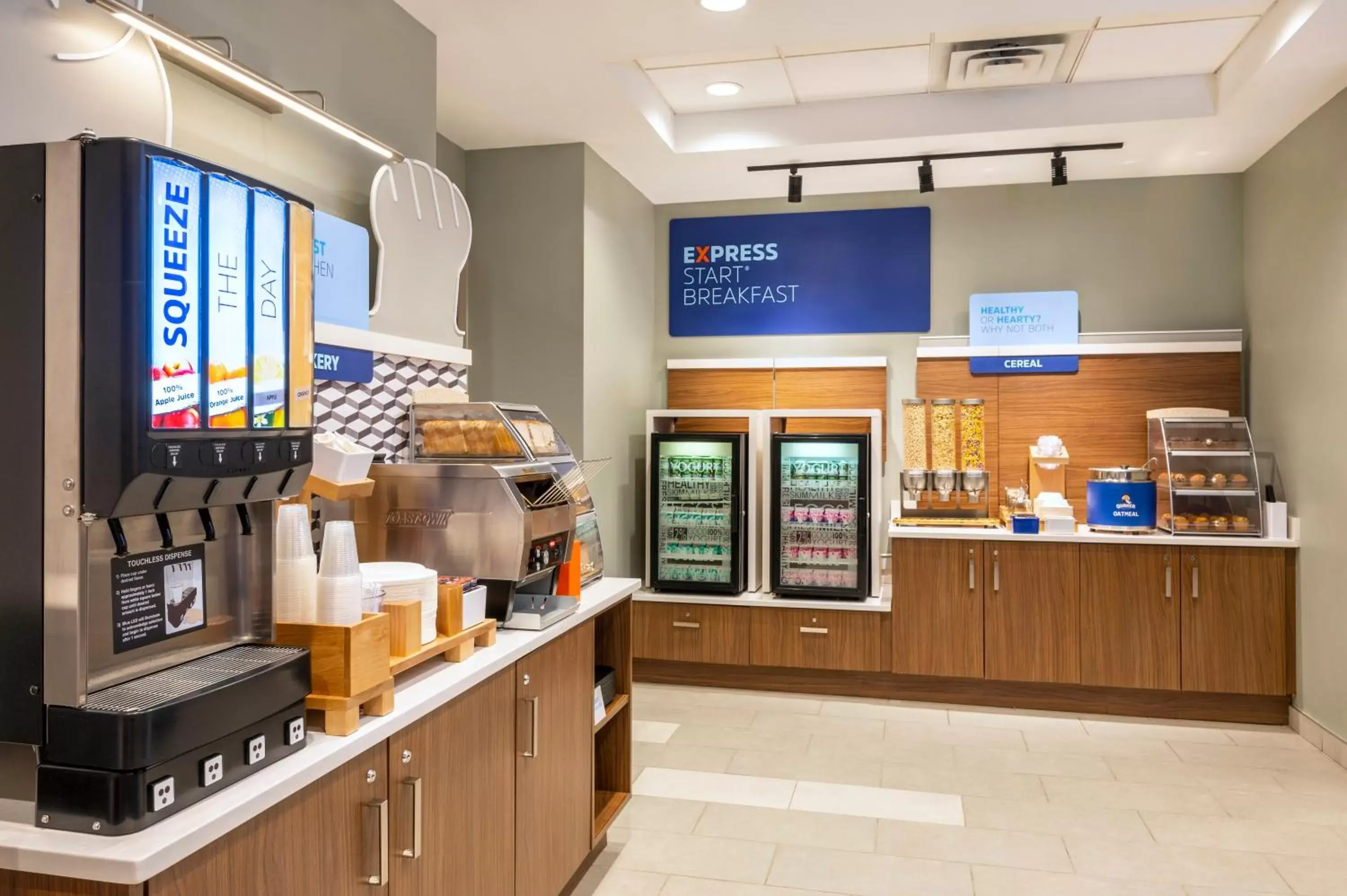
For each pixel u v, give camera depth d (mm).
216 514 1706
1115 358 5602
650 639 5652
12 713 1405
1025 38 4164
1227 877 3197
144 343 1369
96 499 1368
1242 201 5582
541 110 4602
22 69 1842
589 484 5203
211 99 2498
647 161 5445
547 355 5172
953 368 5816
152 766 1373
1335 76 4062
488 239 5262
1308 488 4656
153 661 1566
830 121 5062
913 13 3590
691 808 3805
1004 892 3102
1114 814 3738
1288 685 4859
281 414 1679
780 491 5555
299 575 1851
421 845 1996
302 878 1635
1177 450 5113
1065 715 5109
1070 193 5824
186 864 1372
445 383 3479
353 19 3182
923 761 4363
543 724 2721
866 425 5648
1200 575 4949
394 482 2615
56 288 1375
